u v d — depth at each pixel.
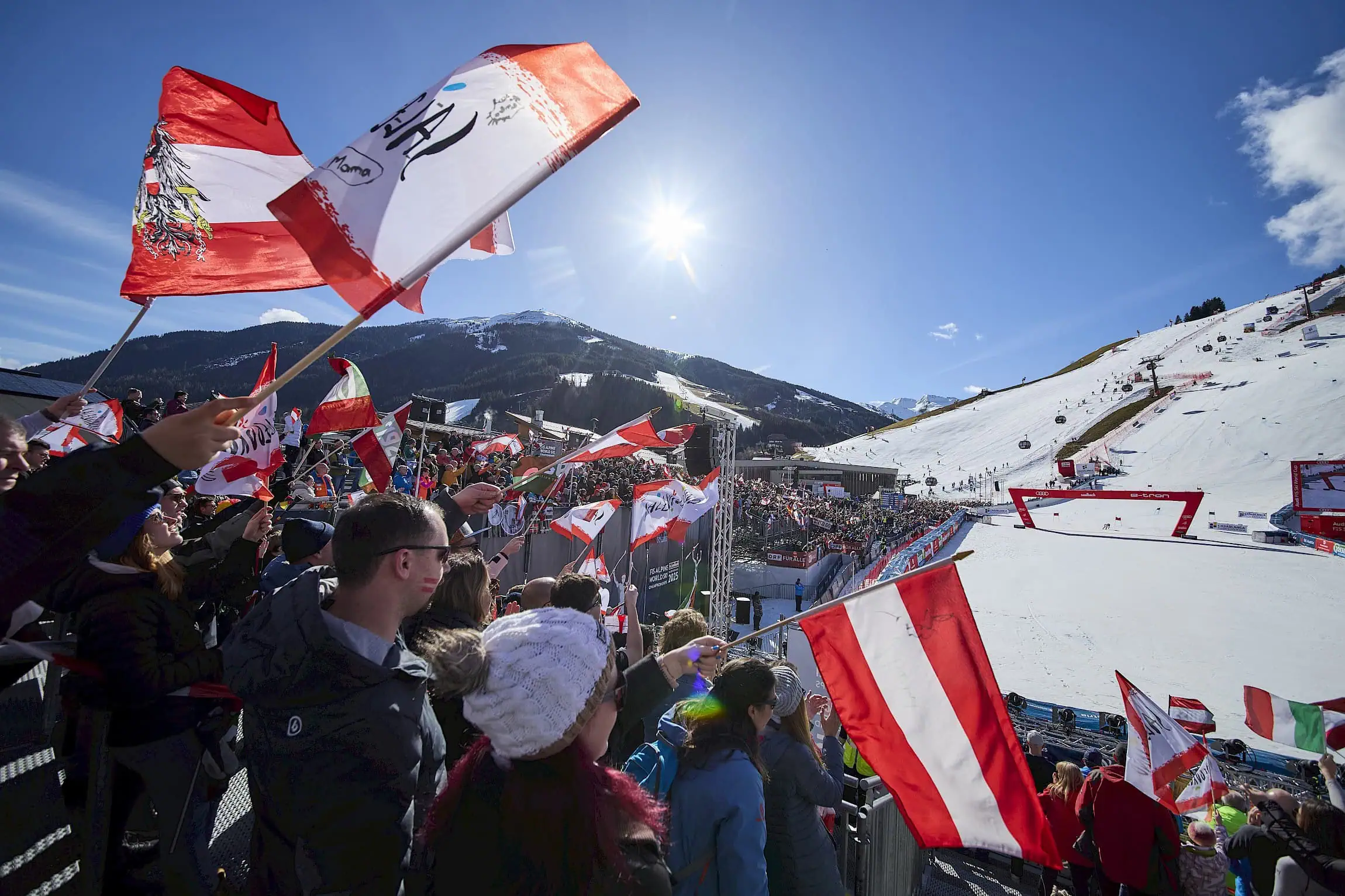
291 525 3.01
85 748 2.42
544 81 1.95
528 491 13.17
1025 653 18.97
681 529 8.84
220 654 2.32
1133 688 4.78
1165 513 53.75
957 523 52.38
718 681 2.27
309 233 1.71
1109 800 4.69
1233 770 10.02
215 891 2.38
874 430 138.62
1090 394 104.00
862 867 3.89
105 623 2.00
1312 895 3.97
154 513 2.21
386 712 1.48
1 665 1.84
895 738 3.12
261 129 2.41
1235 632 21.05
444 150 1.85
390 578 1.58
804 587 26.14
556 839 1.35
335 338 1.59
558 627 1.52
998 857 6.35
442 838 1.46
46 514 1.10
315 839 1.41
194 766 2.23
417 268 1.68
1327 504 40.31
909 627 3.20
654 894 1.43
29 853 2.49
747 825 1.99
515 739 1.39
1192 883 4.63
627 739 3.06
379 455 6.14
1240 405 74.94
